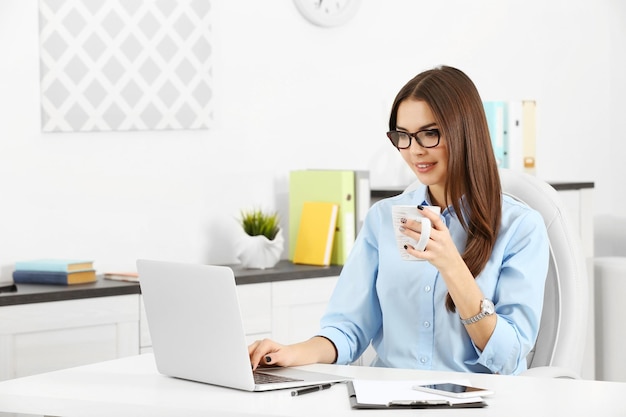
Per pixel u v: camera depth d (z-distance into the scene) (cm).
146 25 387
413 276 238
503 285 227
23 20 360
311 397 182
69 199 373
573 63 527
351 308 248
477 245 228
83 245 377
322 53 435
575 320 246
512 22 500
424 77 229
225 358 190
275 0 421
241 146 414
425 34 468
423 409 170
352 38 444
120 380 200
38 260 357
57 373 208
